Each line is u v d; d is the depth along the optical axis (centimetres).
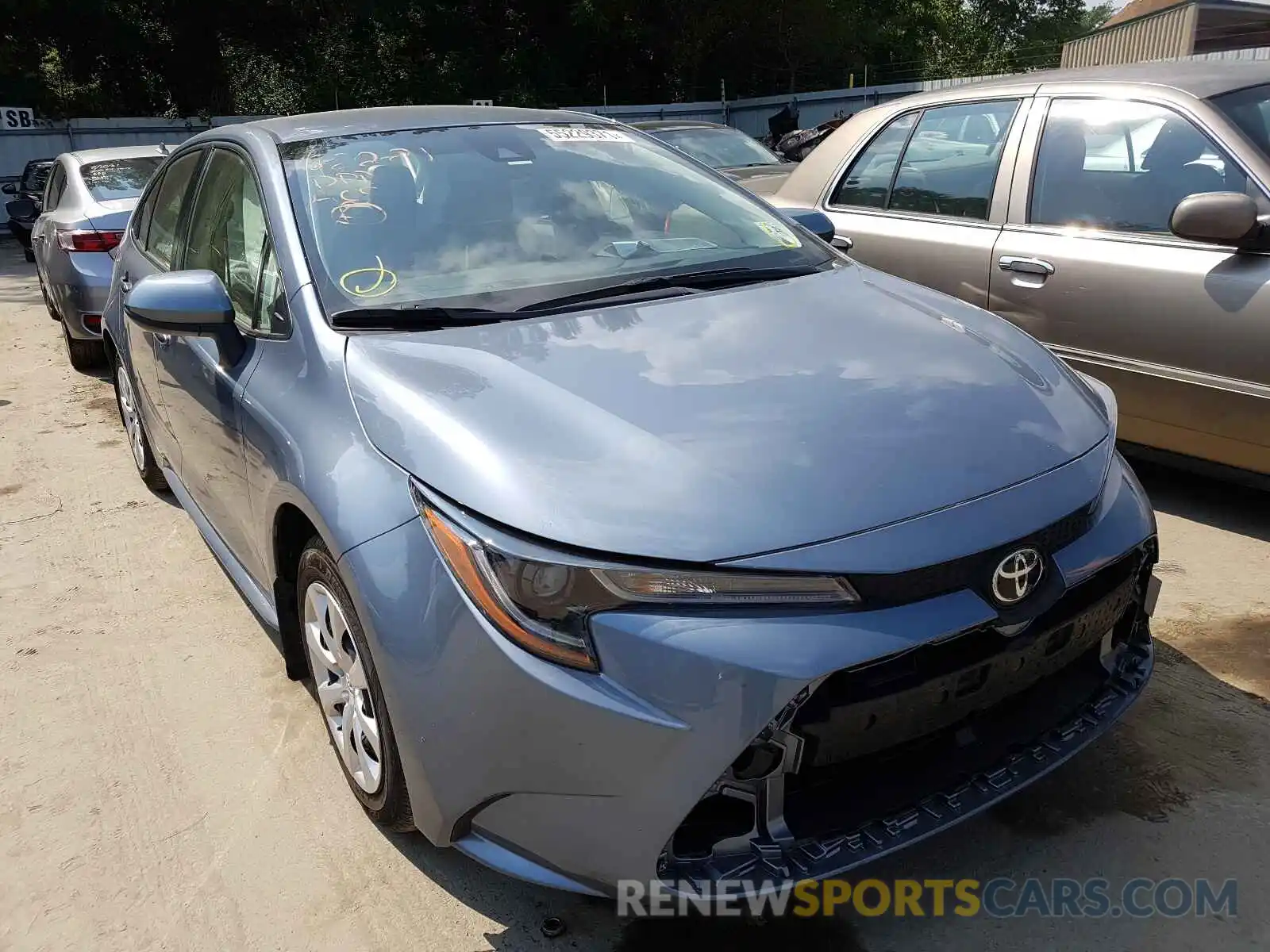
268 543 257
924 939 208
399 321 247
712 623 175
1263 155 353
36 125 2066
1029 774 204
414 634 192
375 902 226
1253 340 339
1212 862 223
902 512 186
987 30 4428
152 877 237
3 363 771
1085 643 208
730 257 296
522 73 2836
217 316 269
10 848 248
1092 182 396
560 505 184
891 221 466
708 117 2739
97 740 289
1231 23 1517
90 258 660
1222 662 294
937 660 185
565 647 179
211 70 2670
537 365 224
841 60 3148
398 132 316
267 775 270
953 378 227
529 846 189
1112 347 381
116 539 428
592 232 294
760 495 185
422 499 198
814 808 189
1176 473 432
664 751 174
